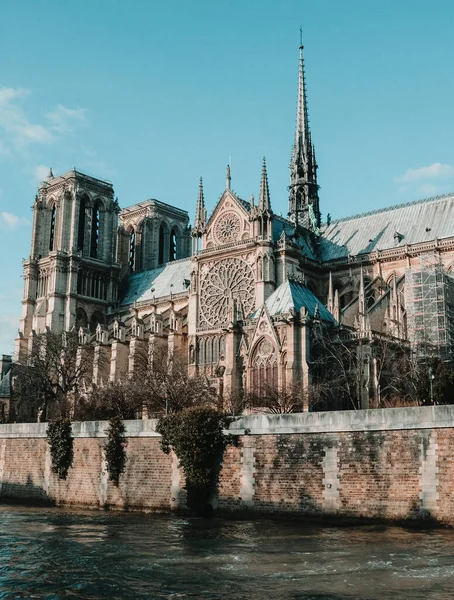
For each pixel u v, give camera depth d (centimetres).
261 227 11775
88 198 16975
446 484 4897
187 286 15250
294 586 3375
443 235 12019
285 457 5675
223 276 12131
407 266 12075
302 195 14675
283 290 9706
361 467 5288
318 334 9006
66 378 11975
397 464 5128
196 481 6034
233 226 12250
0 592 3381
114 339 13600
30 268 16525
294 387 8419
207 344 11762
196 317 12344
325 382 8538
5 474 7969
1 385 13688
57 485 7294
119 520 5828
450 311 10294
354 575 3541
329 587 3334
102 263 16688
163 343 12888
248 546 4434
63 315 15838
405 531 4791
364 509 5212
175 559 4062
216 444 6041
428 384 7750
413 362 8644
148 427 6581
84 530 5253
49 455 7450
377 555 4000
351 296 12562
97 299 16425
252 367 9244
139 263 18288
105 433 6925
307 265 12631
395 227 12888
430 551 4078
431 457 4988
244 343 9425
